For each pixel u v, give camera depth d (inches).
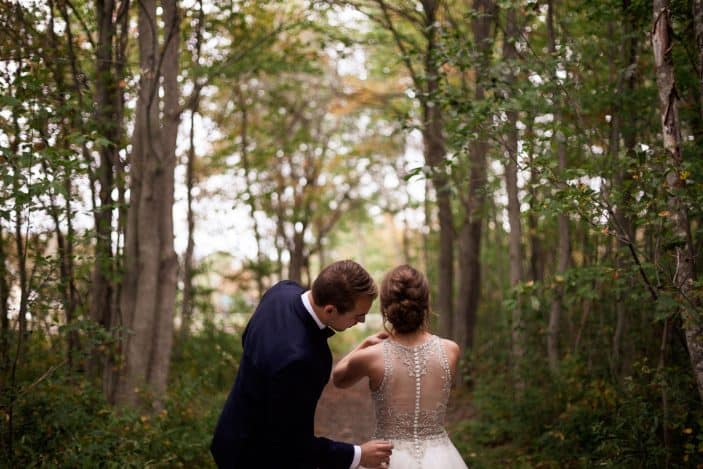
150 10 236.5
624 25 209.3
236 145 509.4
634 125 216.8
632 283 189.3
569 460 197.9
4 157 147.5
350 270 109.0
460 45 203.3
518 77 243.8
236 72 324.8
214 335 405.1
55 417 166.9
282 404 104.3
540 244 371.6
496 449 234.4
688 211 157.2
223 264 629.9
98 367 246.4
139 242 237.0
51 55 215.9
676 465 168.1
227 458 112.0
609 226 158.1
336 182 682.8
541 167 176.9
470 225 398.9
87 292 243.1
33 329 192.5
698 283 140.6
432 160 364.8
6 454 153.7
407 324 120.3
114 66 242.4
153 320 235.9
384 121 585.9
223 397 288.8
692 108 191.6
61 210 165.2
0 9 196.5
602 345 245.9
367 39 393.1
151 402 221.5
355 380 123.1
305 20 306.3
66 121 213.5
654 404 192.9
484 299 493.7
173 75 251.0
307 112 613.3
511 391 261.3
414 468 117.0
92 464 157.3
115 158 230.7
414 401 119.5
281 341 107.0
